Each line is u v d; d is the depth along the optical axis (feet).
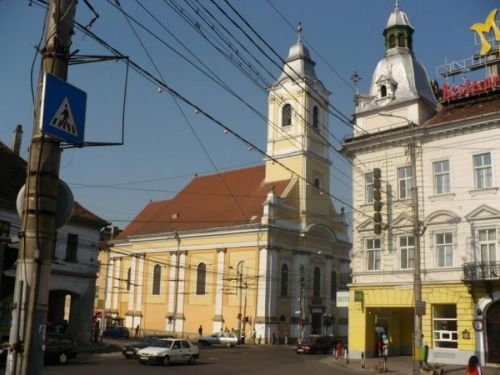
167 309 221.05
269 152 224.53
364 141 119.96
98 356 115.65
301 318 194.70
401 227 111.04
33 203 22.00
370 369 98.27
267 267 196.13
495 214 99.71
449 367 96.12
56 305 137.80
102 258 253.65
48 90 22.21
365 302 115.14
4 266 21.44
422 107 119.44
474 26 121.29
